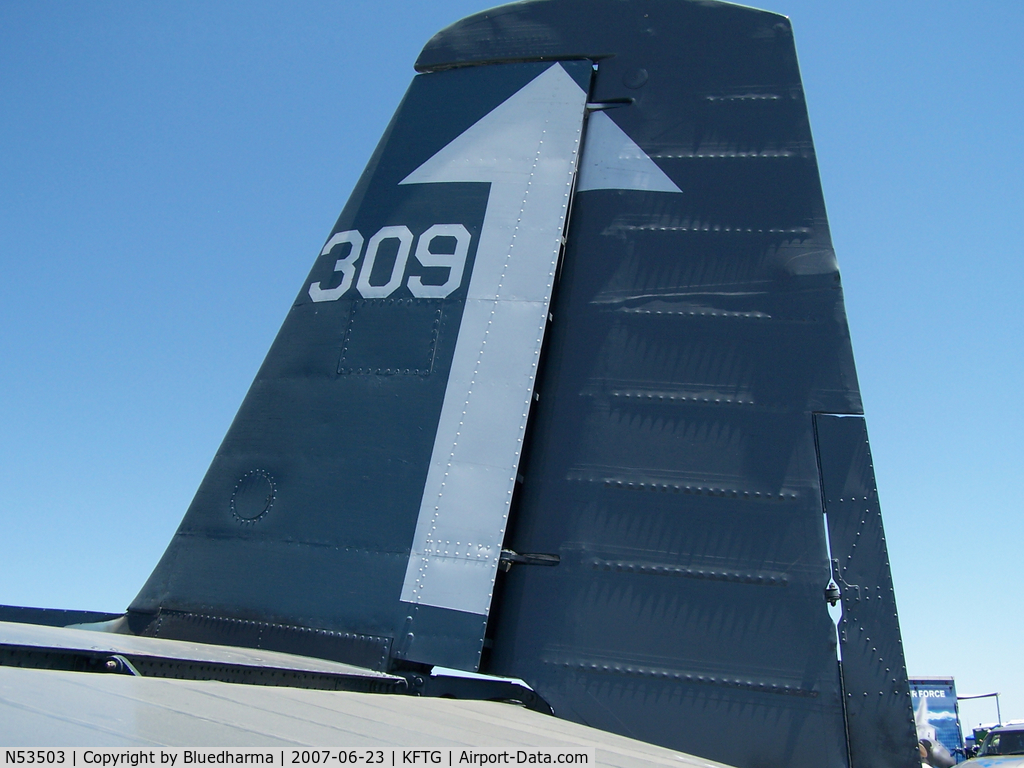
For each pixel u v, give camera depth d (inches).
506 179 167.9
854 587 130.2
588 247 162.6
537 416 152.1
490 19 185.5
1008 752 479.2
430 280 162.9
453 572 138.3
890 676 124.6
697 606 133.3
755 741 124.5
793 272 152.0
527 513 145.5
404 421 152.2
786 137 162.6
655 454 144.4
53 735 60.6
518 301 155.7
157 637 150.5
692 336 151.3
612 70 174.9
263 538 151.9
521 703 134.6
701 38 173.5
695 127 166.9
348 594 141.7
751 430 142.6
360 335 163.0
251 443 162.2
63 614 160.6
